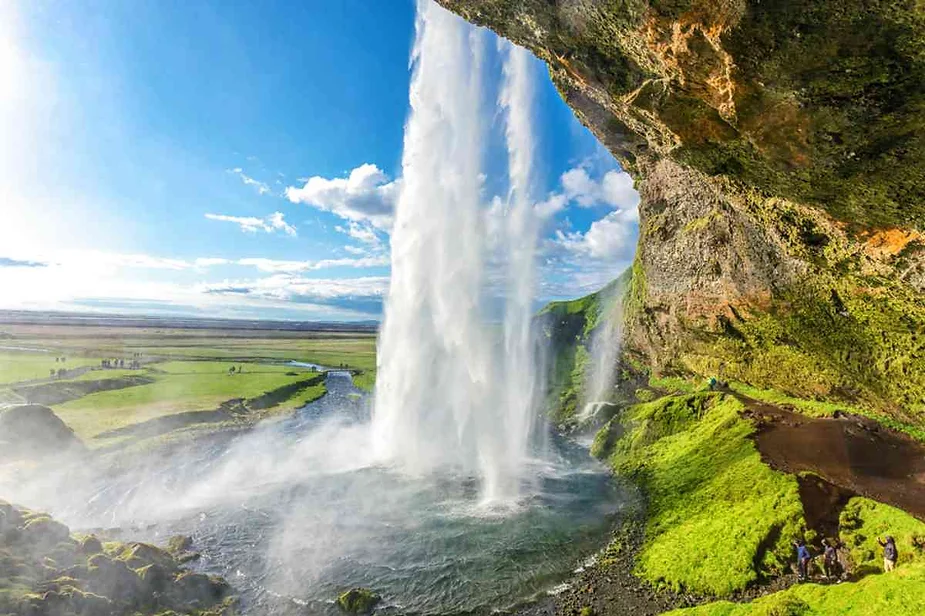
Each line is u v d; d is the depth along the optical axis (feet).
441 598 73.26
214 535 90.68
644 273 188.65
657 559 80.12
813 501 81.35
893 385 103.65
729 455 105.70
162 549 81.61
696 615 61.93
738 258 129.90
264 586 75.87
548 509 101.65
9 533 64.39
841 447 99.71
